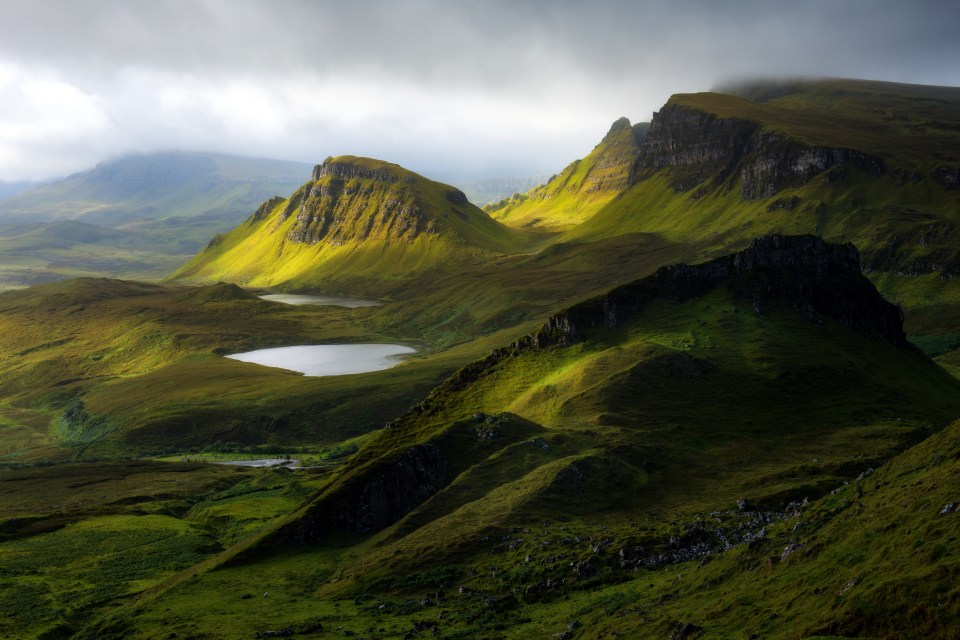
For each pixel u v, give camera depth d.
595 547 103.69
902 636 48.12
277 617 101.75
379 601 103.75
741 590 68.12
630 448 161.50
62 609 133.00
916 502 64.62
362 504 148.50
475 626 85.06
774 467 153.88
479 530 121.25
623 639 67.38
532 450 162.75
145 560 167.62
